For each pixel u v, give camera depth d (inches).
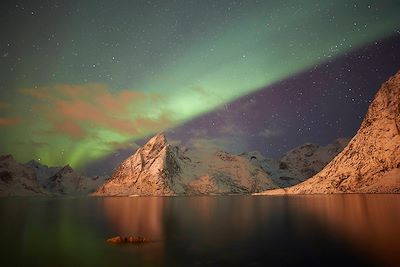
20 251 1512.1
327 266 1195.3
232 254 1435.8
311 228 2128.4
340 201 4389.8
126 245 1652.3
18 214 3383.4
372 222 2269.9
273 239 1785.2
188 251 1499.8
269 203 4827.8
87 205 5088.6
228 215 3181.6
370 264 1197.1
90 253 1467.8
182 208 4288.9
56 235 1977.1
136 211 3799.2
